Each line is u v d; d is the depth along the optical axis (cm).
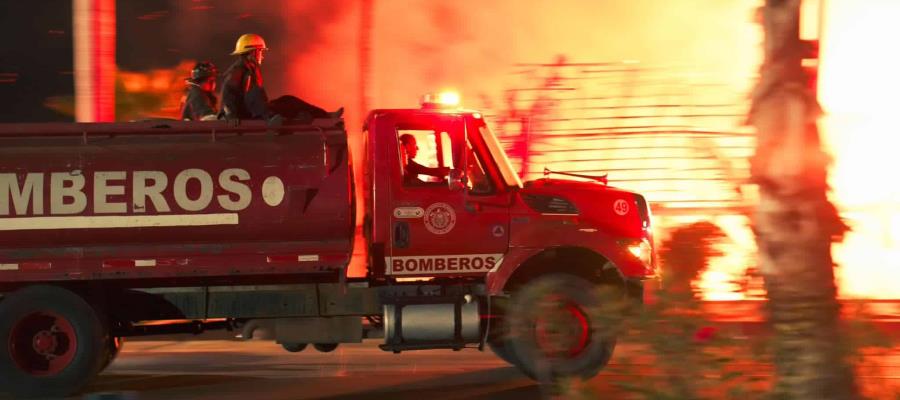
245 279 3306
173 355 4088
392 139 3284
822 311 1814
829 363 1786
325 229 3189
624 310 1811
